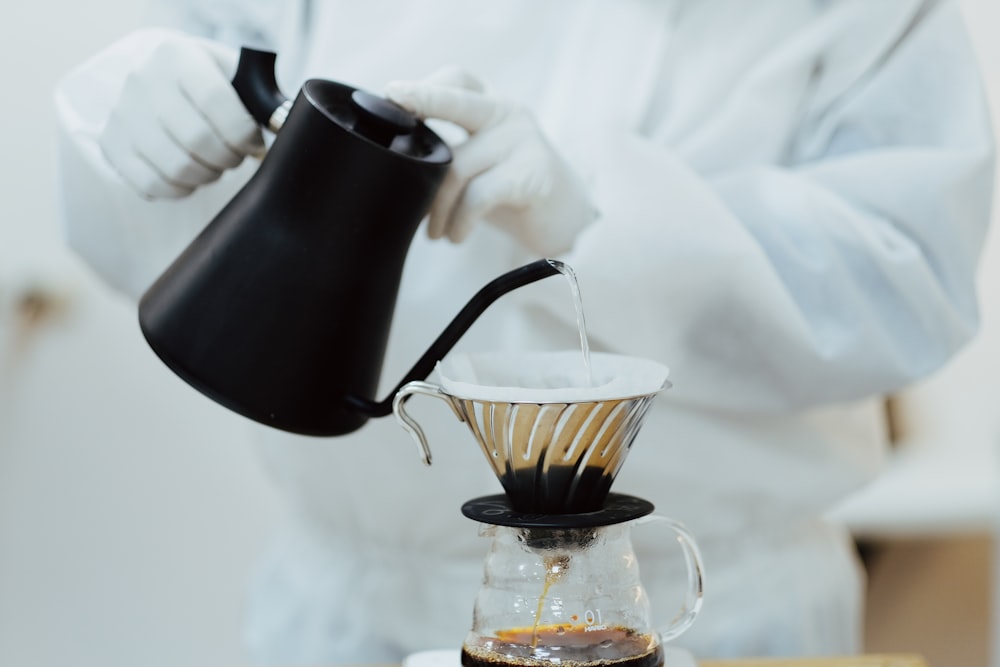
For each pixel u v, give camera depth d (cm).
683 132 158
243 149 134
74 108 153
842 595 166
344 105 126
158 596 293
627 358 120
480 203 137
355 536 166
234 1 166
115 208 158
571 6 157
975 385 328
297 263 121
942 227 150
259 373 122
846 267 149
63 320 281
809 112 159
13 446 284
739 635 159
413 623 163
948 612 363
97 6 273
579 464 115
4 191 276
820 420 161
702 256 145
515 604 117
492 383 120
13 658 292
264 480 290
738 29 157
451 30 156
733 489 158
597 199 148
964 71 153
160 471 288
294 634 168
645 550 159
